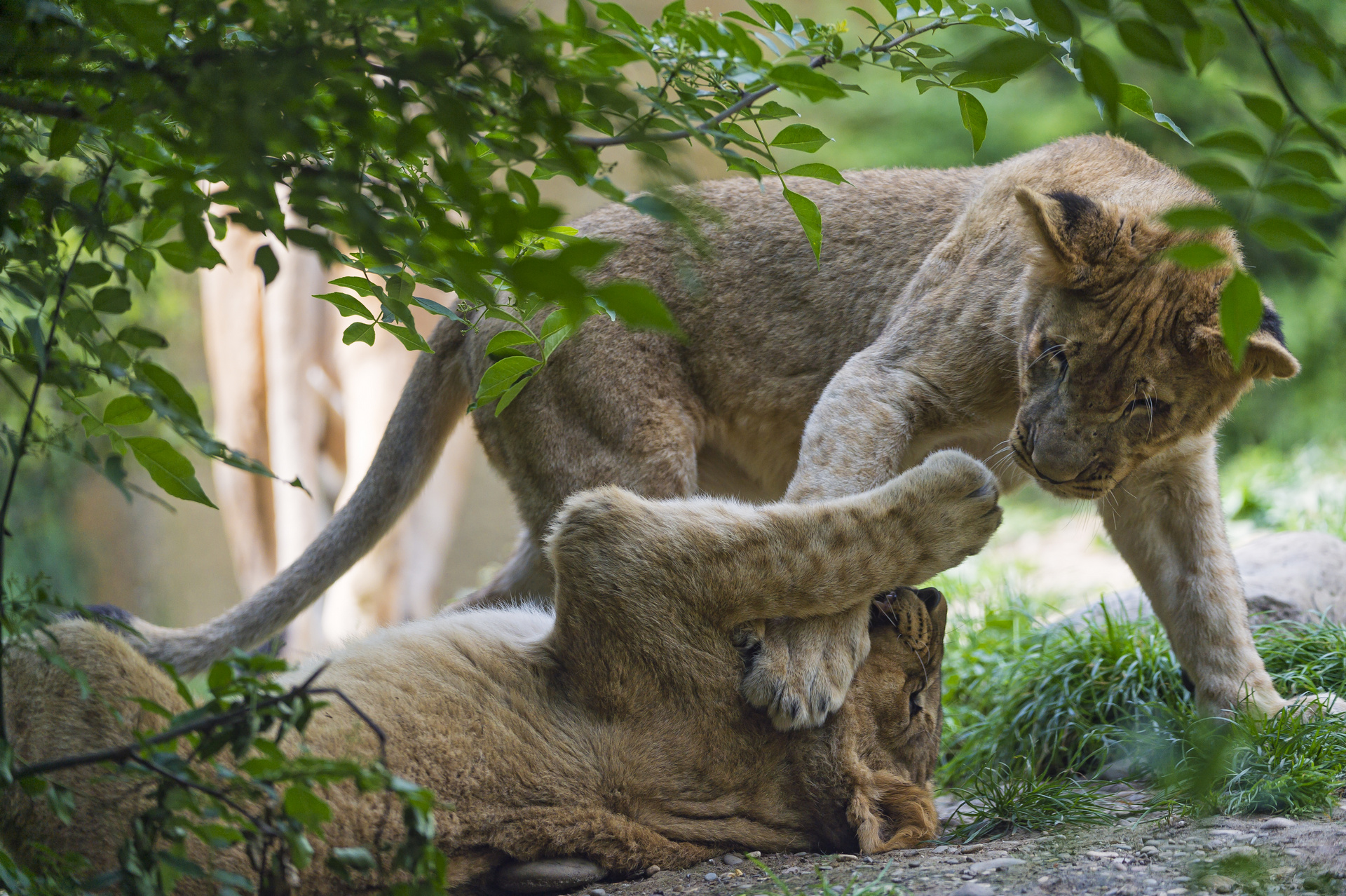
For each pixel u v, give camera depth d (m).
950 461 6.19
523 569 9.37
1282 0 3.32
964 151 25.27
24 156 4.30
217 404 13.84
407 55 3.64
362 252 4.41
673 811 5.84
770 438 8.99
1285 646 8.23
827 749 5.93
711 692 5.79
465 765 5.42
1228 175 3.33
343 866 3.77
